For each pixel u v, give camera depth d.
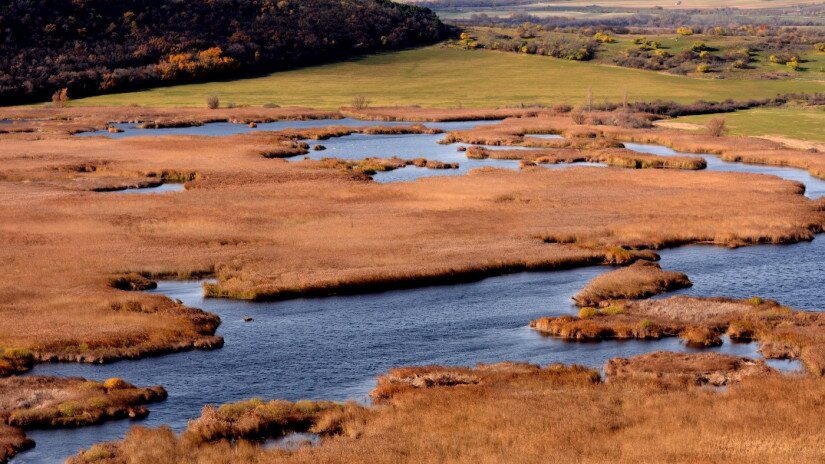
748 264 121.06
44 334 91.44
